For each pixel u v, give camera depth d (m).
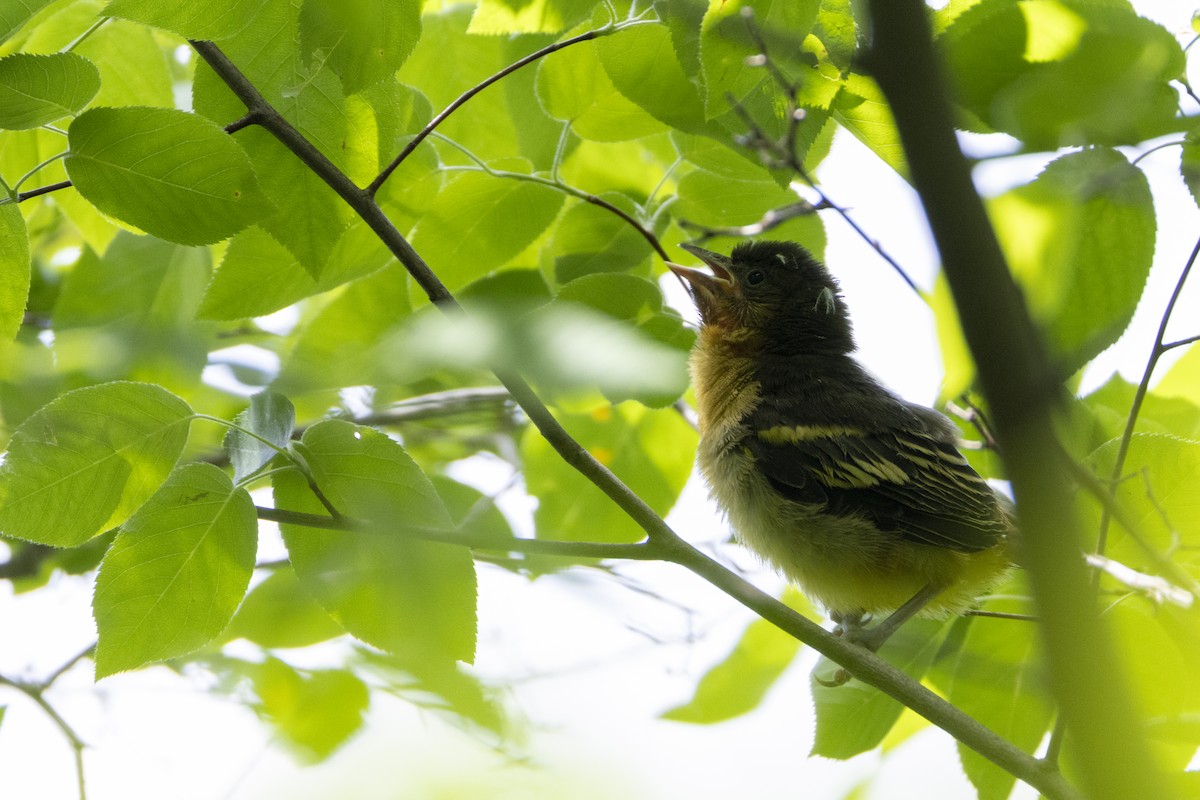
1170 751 7.30
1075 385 8.59
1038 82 5.64
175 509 7.38
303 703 8.37
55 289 12.92
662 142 11.35
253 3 7.29
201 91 8.02
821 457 10.45
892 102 3.52
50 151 9.24
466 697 6.37
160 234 7.21
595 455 11.13
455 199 9.53
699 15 7.39
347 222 8.06
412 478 7.71
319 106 7.87
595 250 10.03
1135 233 6.09
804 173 6.74
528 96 10.24
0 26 7.58
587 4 8.48
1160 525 8.07
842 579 10.41
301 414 10.03
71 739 9.34
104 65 9.66
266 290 9.28
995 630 8.99
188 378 9.29
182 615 7.45
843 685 8.95
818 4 6.65
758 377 11.26
